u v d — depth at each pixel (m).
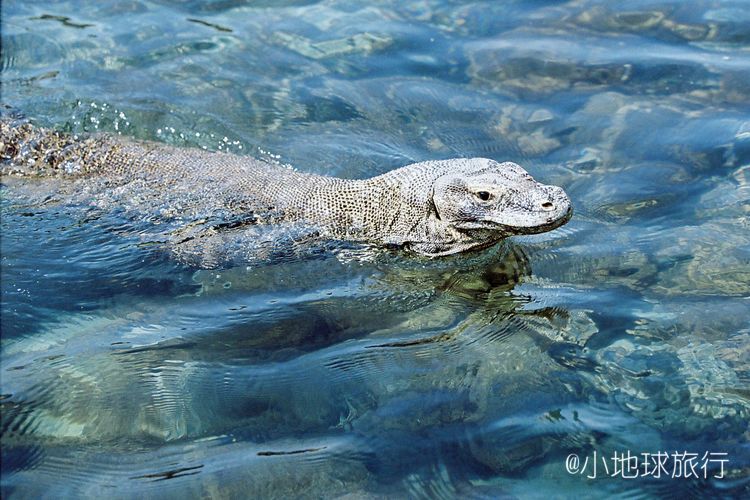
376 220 2.79
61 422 2.46
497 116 3.05
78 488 2.37
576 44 3.21
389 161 2.96
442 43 3.26
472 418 2.45
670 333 2.57
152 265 2.75
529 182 2.71
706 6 3.29
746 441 2.42
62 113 3.05
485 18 3.33
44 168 2.94
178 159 2.92
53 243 2.79
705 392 2.48
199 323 2.62
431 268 2.75
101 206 2.86
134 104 3.08
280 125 3.05
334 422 2.45
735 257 2.69
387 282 2.72
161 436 2.44
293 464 2.39
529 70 3.15
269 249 2.78
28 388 2.50
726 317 2.58
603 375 2.51
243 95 3.12
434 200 2.76
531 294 2.67
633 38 3.22
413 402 2.48
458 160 2.80
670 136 2.96
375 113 3.08
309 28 3.32
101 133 3.00
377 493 2.36
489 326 2.61
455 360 2.54
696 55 3.15
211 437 2.43
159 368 2.54
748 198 2.80
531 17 3.32
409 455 2.40
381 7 3.39
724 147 2.92
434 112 3.07
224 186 2.86
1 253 2.76
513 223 2.69
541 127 3.01
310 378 2.52
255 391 2.50
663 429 2.44
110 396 2.49
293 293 2.69
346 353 2.56
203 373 2.53
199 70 3.19
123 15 3.36
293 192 2.84
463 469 2.39
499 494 2.37
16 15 3.35
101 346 2.58
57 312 2.65
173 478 2.38
